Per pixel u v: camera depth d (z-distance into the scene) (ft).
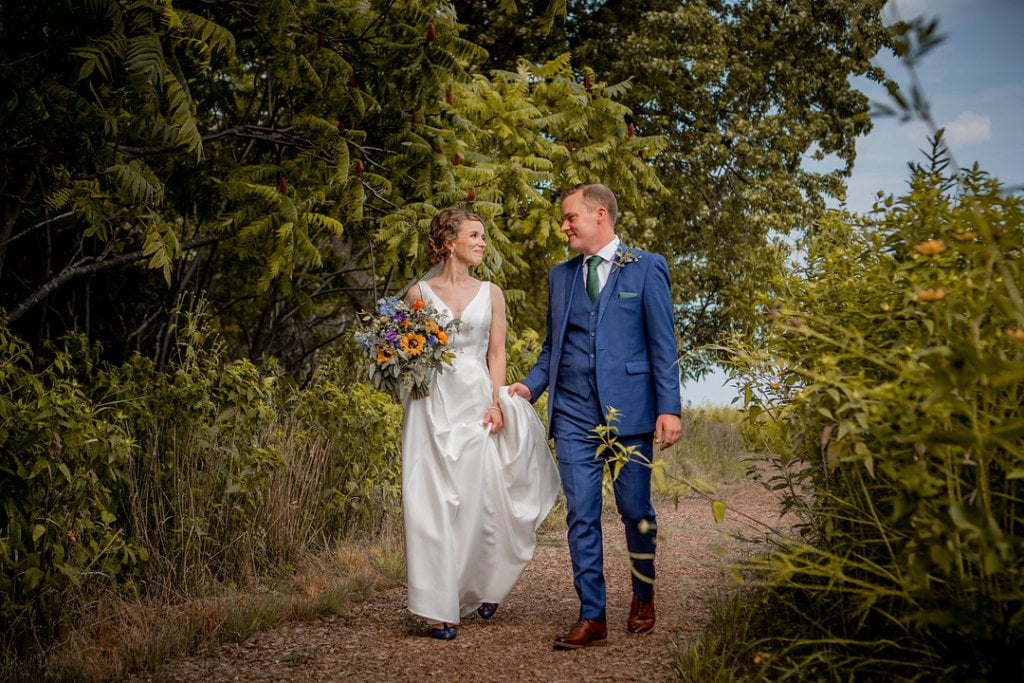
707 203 50.55
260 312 36.83
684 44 46.73
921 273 8.39
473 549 13.25
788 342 10.03
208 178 25.93
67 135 15.92
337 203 22.63
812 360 9.43
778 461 10.68
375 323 13.67
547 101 32.60
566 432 12.76
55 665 11.08
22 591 11.67
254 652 12.09
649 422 12.65
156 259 16.52
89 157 16.60
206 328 18.61
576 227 13.08
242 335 37.45
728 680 9.64
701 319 52.49
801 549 8.00
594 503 12.48
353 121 23.31
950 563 6.84
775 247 12.53
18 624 11.70
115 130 15.15
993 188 8.38
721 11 50.57
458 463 13.26
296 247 20.51
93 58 13.78
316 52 20.79
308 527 18.04
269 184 22.33
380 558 17.38
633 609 12.66
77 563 12.76
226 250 24.90
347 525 19.62
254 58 24.47
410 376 13.23
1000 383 5.97
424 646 12.25
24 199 18.95
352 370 22.93
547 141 30.66
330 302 38.37
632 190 33.17
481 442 13.41
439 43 21.33
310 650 12.09
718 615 11.93
